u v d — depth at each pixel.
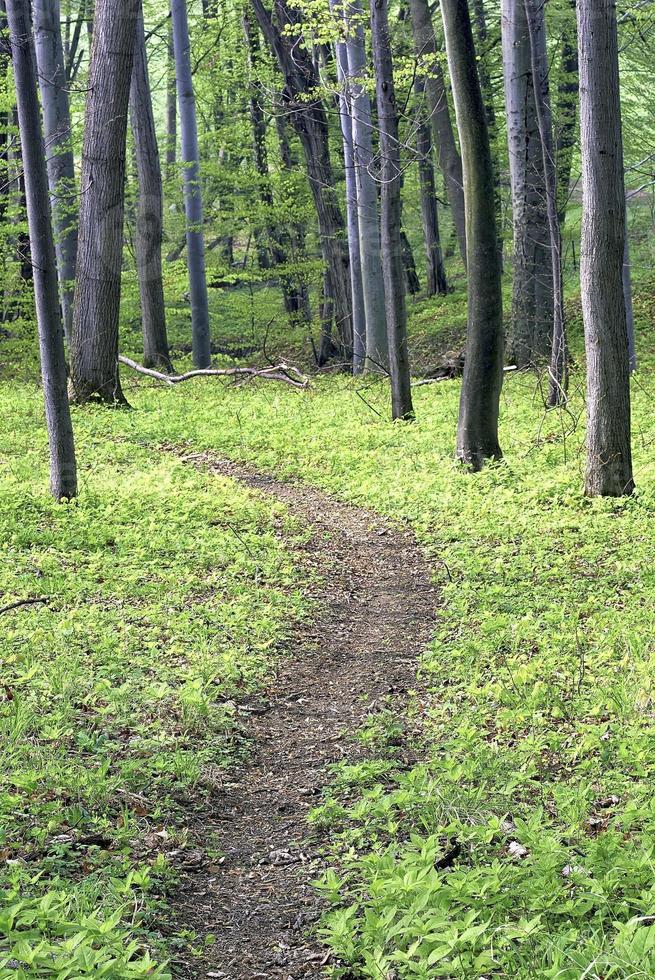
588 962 3.22
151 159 24.41
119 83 18.16
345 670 7.90
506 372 21.45
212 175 29.41
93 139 18.34
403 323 17.47
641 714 6.05
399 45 23.84
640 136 25.94
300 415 18.70
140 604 8.92
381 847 4.83
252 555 10.61
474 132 13.30
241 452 16.11
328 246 26.64
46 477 13.20
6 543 10.42
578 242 28.77
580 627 8.05
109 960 3.43
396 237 16.92
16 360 25.59
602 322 11.66
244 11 28.27
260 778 6.02
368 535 12.02
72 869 4.56
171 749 6.10
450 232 40.81
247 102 32.44
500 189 30.02
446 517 12.09
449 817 4.79
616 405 11.82
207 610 8.75
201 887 4.74
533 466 13.93
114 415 18.23
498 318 13.88
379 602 9.68
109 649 7.61
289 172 29.06
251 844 5.20
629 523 10.88
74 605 8.80
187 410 19.34
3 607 7.95
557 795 4.78
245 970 4.06
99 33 17.95
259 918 4.47
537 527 11.27
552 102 27.22
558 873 4.20
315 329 28.64
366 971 3.52
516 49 19.88
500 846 4.60
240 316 32.44
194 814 5.45
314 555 11.10
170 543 10.72
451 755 5.75
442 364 23.05
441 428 16.89
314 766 6.12
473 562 10.26
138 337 32.25
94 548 10.60
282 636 8.42
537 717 6.17
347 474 14.61
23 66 10.45
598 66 10.89
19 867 4.30
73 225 24.05
